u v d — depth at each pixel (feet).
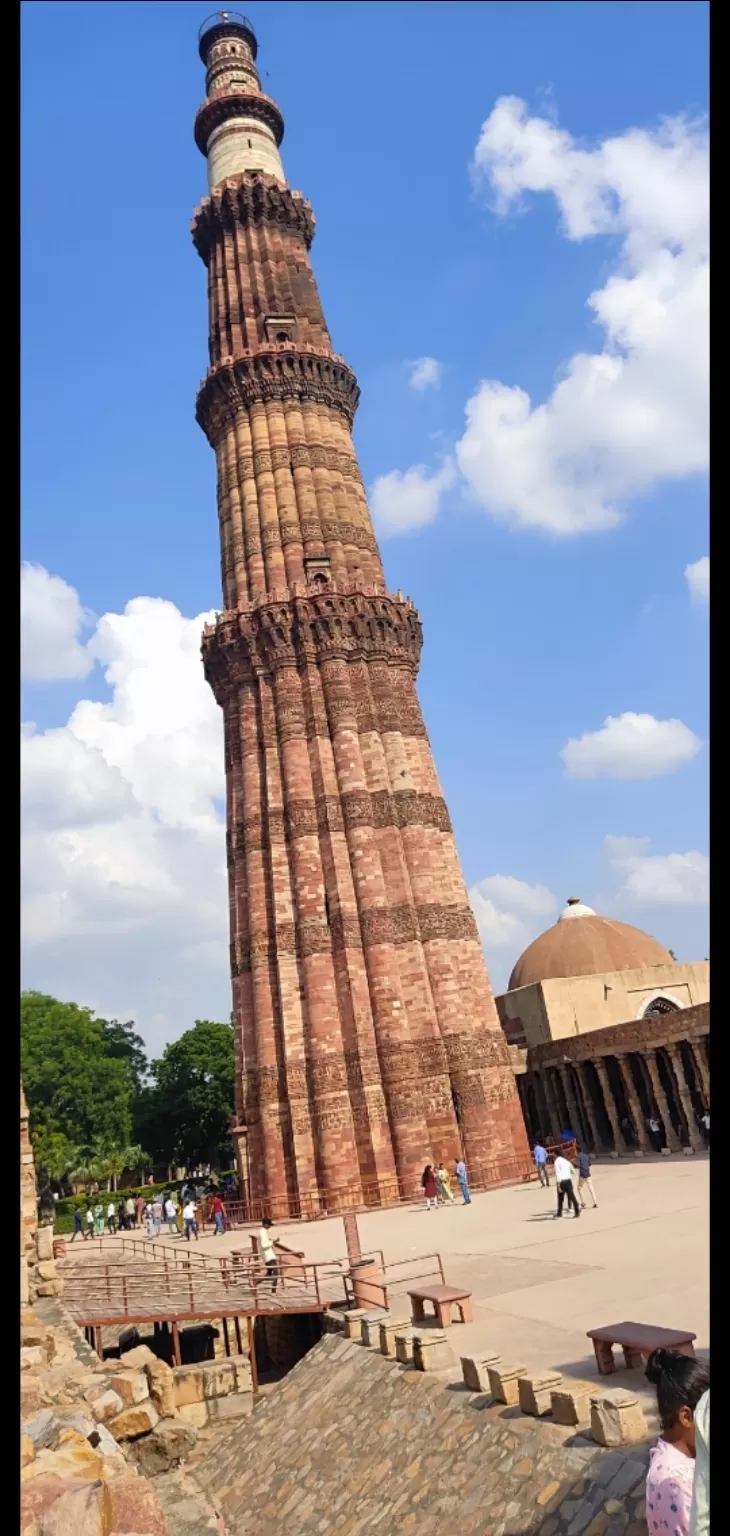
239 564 198.08
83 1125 290.56
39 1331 65.67
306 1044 158.51
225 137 243.60
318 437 207.62
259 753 181.06
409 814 174.60
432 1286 68.03
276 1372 96.02
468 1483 45.75
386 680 184.96
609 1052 155.53
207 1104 300.20
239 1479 67.00
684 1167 123.75
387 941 162.40
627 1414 40.60
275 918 166.09
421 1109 153.99
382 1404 60.39
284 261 228.02
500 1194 138.62
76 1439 40.86
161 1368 75.10
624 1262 71.46
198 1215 183.93
